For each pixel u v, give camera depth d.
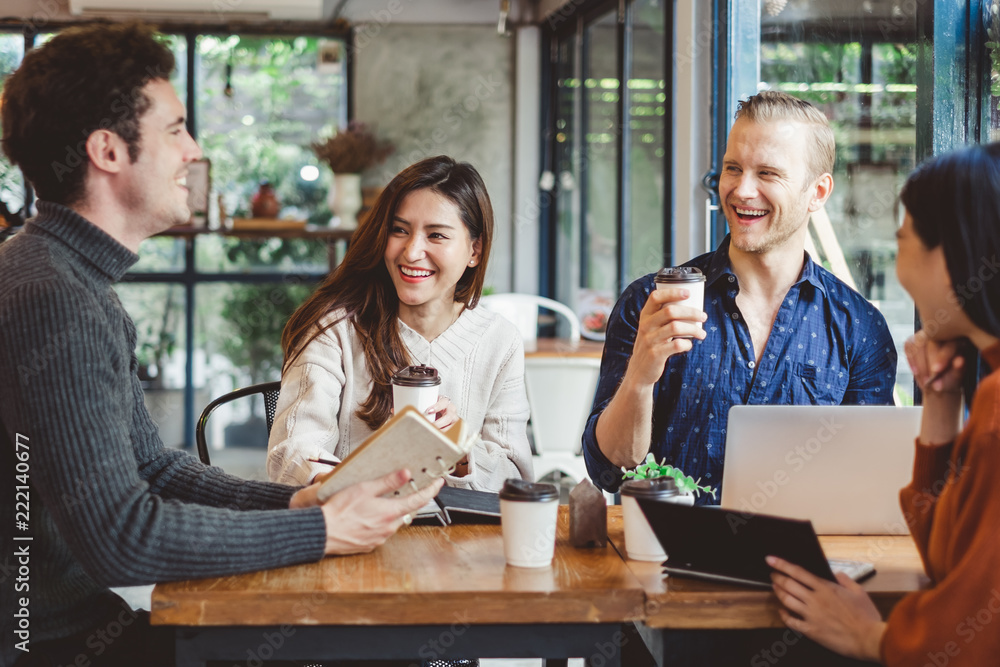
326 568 1.40
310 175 6.41
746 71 3.35
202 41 6.25
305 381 2.02
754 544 1.30
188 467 1.69
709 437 2.02
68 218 1.45
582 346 4.62
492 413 2.15
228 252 6.34
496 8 6.31
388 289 2.12
